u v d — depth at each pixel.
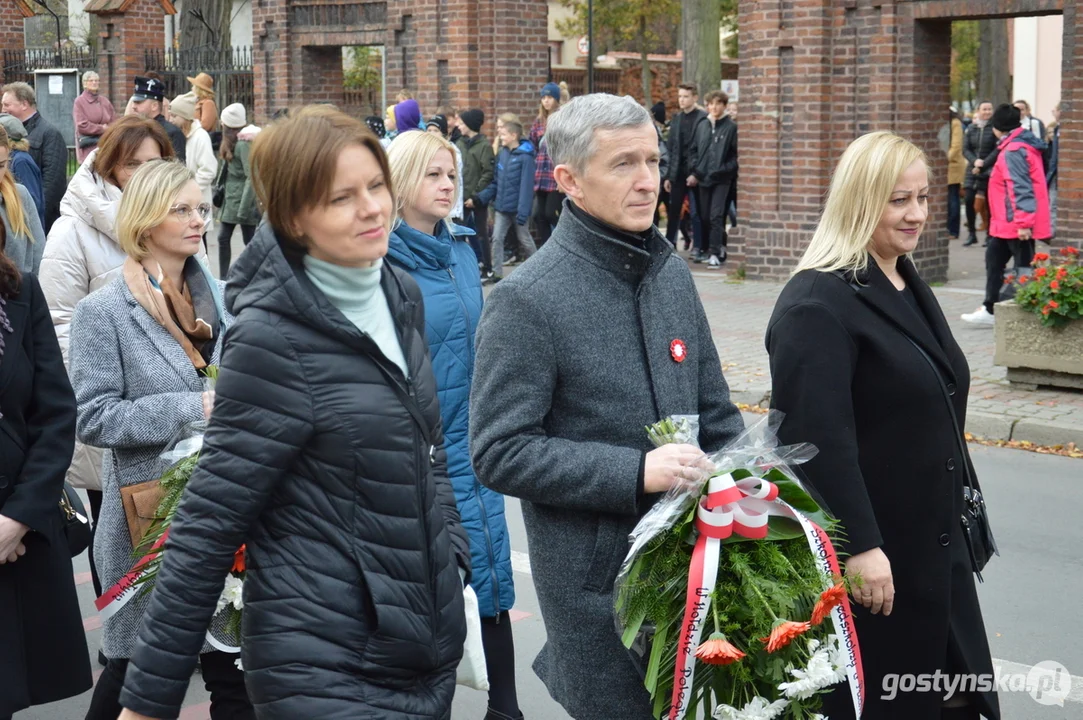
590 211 3.07
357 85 30.09
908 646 3.39
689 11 21.84
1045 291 8.93
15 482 3.77
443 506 2.88
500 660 4.17
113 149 4.86
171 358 4.03
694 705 2.91
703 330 3.30
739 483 2.88
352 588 2.56
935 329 3.51
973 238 18.56
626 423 3.04
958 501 3.44
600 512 3.03
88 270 4.95
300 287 2.53
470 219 15.29
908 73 13.07
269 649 2.54
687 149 16.11
